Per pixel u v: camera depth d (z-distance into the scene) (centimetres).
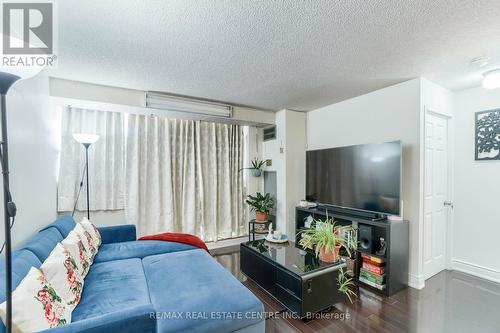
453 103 303
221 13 156
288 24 168
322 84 284
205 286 167
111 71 246
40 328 101
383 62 226
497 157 269
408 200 268
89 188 321
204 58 218
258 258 246
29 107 207
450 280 273
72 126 311
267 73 252
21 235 183
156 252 242
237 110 379
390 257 243
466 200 292
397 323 197
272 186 437
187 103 331
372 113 308
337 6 149
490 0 141
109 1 144
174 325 129
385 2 145
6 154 93
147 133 356
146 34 180
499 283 264
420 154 260
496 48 199
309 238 243
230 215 424
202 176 399
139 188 349
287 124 398
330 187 338
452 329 189
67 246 170
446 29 172
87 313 137
